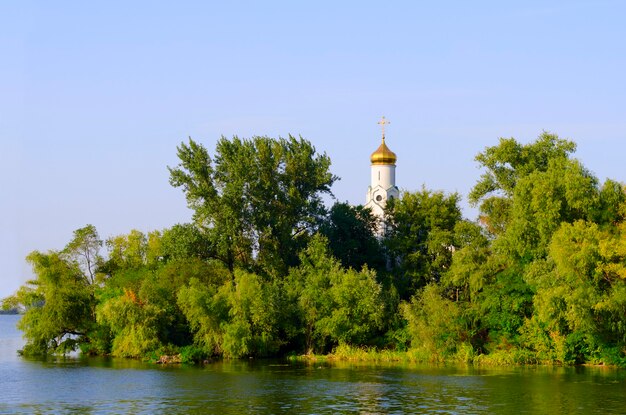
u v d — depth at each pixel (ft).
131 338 322.75
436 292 315.99
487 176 364.38
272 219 378.53
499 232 359.25
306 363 304.91
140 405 194.18
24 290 357.82
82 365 296.51
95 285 381.81
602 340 277.64
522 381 236.63
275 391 217.56
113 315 323.57
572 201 285.64
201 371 272.31
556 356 286.25
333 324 323.98
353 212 413.18
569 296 261.24
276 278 351.46
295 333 332.80
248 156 381.81
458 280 318.45
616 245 260.83
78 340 352.69
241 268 378.73
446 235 368.07
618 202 288.71
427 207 390.01
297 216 393.50
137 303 330.95
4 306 357.00
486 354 302.45
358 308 325.01
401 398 202.90
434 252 375.25
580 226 269.03
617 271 260.83
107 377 253.65
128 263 415.44
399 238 388.57
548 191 288.71
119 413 183.32
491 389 218.59
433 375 254.88
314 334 332.60
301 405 192.75
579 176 286.87
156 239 419.33
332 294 330.54
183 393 214.28
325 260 346.95
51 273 354.95
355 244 397.60
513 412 180.96
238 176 370.94
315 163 402.52
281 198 388.78
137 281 362.74
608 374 254.47
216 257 383.45
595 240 266.98
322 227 395.96
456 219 386.73
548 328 283.38
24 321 344.49
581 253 262.26
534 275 281.74
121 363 306.14
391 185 469.98
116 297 336.08
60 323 341.82
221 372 268.82
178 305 338.75
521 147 357.82
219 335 325.21
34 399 204.44
